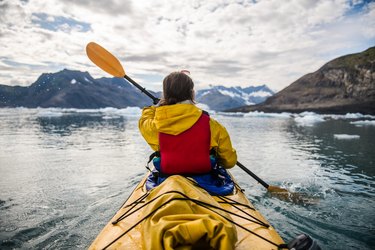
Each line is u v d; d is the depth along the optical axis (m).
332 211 3.70
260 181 4.14
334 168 6.05
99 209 3.75
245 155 7.58
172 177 1.75
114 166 6.22
